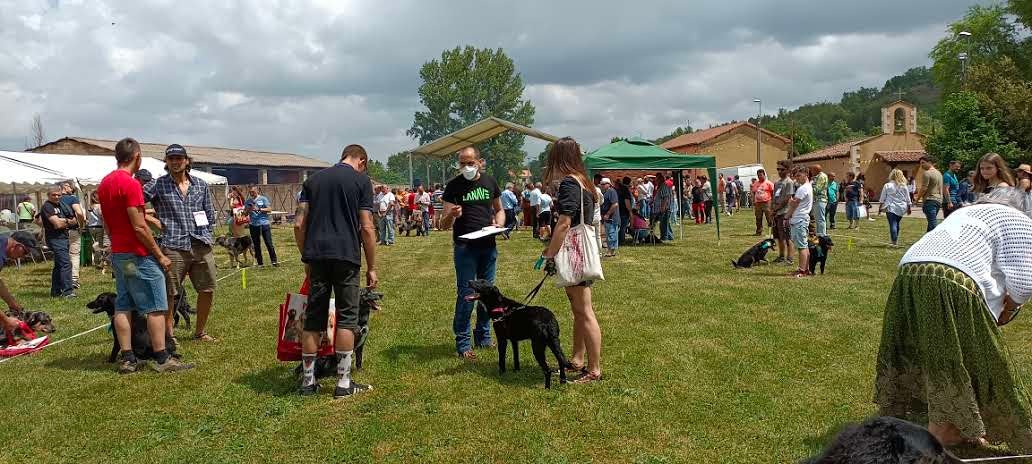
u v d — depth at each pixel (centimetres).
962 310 338
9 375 577
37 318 751
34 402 504
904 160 4528
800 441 408
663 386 513
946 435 354
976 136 3506
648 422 443
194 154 3944
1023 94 3488
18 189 1875
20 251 834
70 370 592
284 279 1169
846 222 2197
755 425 434
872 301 812
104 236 1405
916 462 139
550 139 1653
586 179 525
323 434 433
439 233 2306
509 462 389
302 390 513
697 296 872
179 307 740
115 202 555
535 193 1873
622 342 646
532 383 530
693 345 627
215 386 536
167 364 580
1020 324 666
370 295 566
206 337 697
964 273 340
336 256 493
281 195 3862
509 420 451
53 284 1038
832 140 14162
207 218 667
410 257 1505
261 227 1366
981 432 335
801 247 1022
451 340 677
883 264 1136
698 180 2341
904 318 362
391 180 11094
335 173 506
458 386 525
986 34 4647
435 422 450
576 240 519
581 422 446
